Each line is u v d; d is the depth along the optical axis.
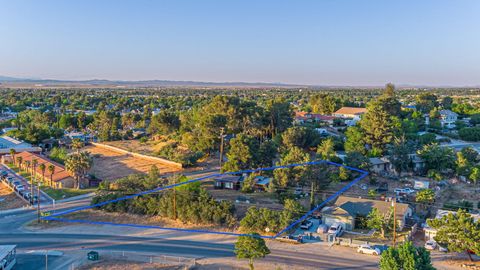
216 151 104.12
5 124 157.75
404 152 82.06
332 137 104.50
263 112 110.06
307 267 44.28
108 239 53.47
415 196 66.38
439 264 44.75
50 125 159.75
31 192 71.56
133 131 150.12
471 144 114.12
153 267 44.59
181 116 127.69
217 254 48.44
